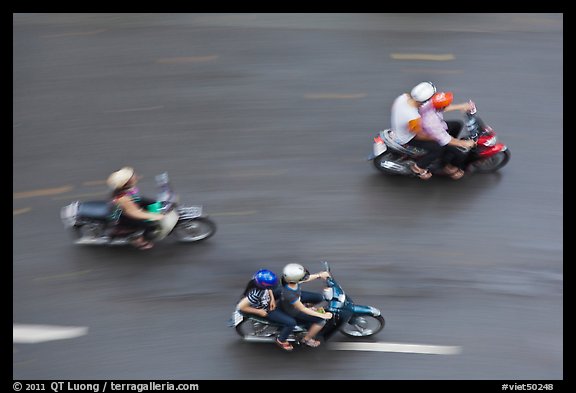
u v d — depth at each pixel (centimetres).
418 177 2730
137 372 2191
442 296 2361
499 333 2262
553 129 2898
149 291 2389
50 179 2759
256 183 2730
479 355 2211
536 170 2747
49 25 3484
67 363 2209
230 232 2559
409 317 2306
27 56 3303
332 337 2270
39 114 3023
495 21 3450
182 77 3194
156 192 2709
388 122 2956
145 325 2298
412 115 2506
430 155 2605
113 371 2192
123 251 2511
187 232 2522
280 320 2086
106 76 3209
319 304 2322
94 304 2356
